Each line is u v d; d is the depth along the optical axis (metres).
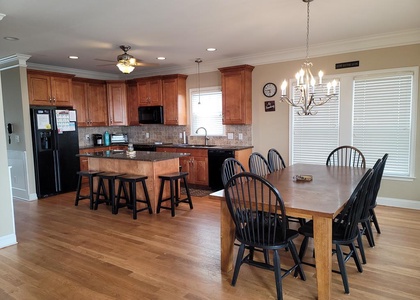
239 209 2.30
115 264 2.83
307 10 3.28
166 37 4.23
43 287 2.46
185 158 6.02
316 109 5.04
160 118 6.52
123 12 3.25
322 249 2.12
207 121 6.36
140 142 7.48
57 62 5.82
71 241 3.39
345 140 4.81
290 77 5.23
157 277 2.59
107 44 4.55
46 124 5.43
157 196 4.44
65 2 2.95
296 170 3.61
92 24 3.62
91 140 7.19
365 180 2.25
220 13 3.33
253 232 2.24
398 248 3.06
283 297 2.27
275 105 5.43
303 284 2.45
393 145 4.47
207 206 4.70
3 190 3.28
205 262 2.85
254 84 5.62
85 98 6.66
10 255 3.06
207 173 5.74
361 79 4.60
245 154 5.60
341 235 2.34
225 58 5.73
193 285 2.46
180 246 3.21
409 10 3.35
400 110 4.37
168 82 6.41
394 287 2.37
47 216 4.32
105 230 3.72
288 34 4.19
